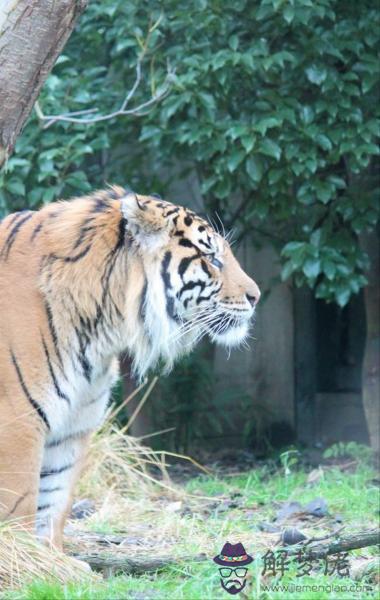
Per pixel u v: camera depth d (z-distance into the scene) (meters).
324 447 15.56
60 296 7.83
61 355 7.81
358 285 12.56
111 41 13.49
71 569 7.37
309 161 12.06
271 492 11.87
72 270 7.88
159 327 8.16
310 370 15.98
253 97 12.71
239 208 14.26
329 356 16.16
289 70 12.33
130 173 14.78
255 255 16.02
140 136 13.35
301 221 13.29
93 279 7.91
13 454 7.61
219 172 12.39
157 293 8.05
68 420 8.05
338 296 12.54
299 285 13.02
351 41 11.93
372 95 12.38
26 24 7.05
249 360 16.27
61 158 13.03
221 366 16.41
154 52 12.66
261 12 11.84
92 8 13.16
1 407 7.61
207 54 12.18
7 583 7.06
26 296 7.79
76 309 7.86
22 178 12.84
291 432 15.95
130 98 12.82
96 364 8.04
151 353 8.32
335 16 12.22
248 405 15.88
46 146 12.84
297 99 12.41
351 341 16.14
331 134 12.16
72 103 12.92
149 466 14.41
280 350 16.06
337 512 10.42
